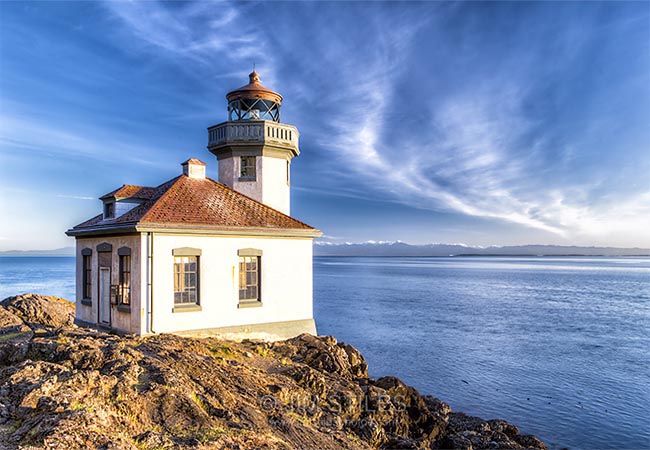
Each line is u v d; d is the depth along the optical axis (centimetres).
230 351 1736
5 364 1298
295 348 2034
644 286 10469
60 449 770
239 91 2744
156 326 1914
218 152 2681
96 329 2189
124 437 887
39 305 2811
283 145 2636
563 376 3066
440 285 10600
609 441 2148
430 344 3925
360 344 3900
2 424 883
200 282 2034
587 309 6238
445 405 2194
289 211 2772
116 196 2234
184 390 1148
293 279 2327
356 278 13525
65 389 998
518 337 4256
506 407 2536
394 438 1516
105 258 2184
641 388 2841
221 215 2173
